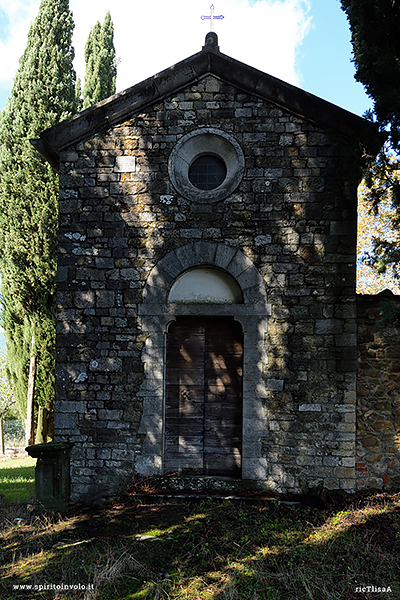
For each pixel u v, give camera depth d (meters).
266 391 5.40
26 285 10.47
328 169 5.56
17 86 10.83
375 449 5.58
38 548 4.23
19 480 7.25
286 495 5.22
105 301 5.68
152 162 5.75
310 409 5.35
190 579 3.58
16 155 10.48
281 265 5.53
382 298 5.72
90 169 5.81
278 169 5.61
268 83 5.55
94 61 13.09
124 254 5.70
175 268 5.62
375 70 5.03
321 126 5.59
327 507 4.94
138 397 5.53
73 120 5.72
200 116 5.72
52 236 10.54
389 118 5.24
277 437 5.35
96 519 4.83
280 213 5.58
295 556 3.94
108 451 5.50
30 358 10.68
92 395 5.58
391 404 5.67
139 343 5.60
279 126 5.63
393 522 4.59
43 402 10.46
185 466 5.62
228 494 5.21
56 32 11.12
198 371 5.75
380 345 5.71
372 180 5.46
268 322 5.48
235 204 5.62
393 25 5.06
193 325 5.81
